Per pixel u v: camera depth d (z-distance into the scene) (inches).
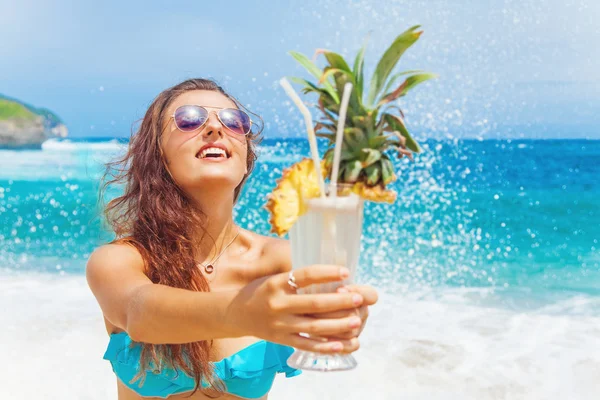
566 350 221.5
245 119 103.0
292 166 59.0
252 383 102.7
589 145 824.9
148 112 105.3
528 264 376.2
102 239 130.5
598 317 265.6
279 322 55.7
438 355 216.2
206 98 104.0
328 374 202.5
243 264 108.4
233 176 101.0
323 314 55.5
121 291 85.0
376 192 58.2
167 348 96.2
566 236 456.4
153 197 101.9
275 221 57.3
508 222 494.0
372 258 381.7
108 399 191.2
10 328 239.6
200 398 101.5
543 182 643.5
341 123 55.6
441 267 362.3
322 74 58.4
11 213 550.3
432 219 479.2
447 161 567.2
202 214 104.3
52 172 761.6
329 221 58.0
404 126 58.6
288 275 55.5
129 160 113.5
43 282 325.1
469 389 192.5
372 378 200.1
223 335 61.1
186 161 99.7
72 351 219.8
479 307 281.6
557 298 299.4
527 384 194.9
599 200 573.3
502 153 656.4
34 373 203.9
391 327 247.8
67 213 550.6
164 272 99.0
